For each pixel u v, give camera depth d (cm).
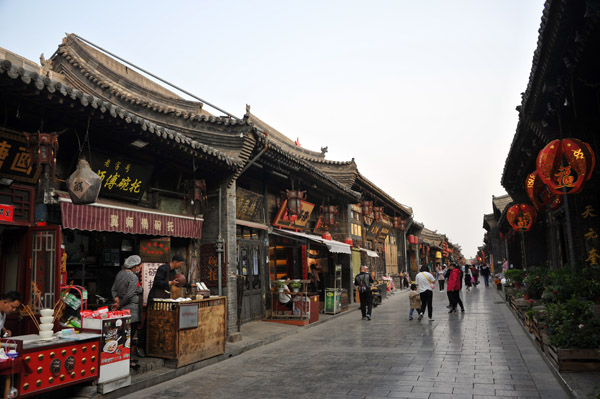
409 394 545
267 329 1143
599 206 878
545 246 1719
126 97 1189
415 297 1309
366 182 2159
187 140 819
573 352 579
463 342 903
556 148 684
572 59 637
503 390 550
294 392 580
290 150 2034
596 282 743
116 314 598
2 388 460
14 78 514
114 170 769
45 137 574
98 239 817
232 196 1048
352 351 853
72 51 1314
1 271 646
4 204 601
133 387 609
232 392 595
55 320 600
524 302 1193
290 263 1552
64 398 547
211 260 1002
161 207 912
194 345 741
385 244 3008
